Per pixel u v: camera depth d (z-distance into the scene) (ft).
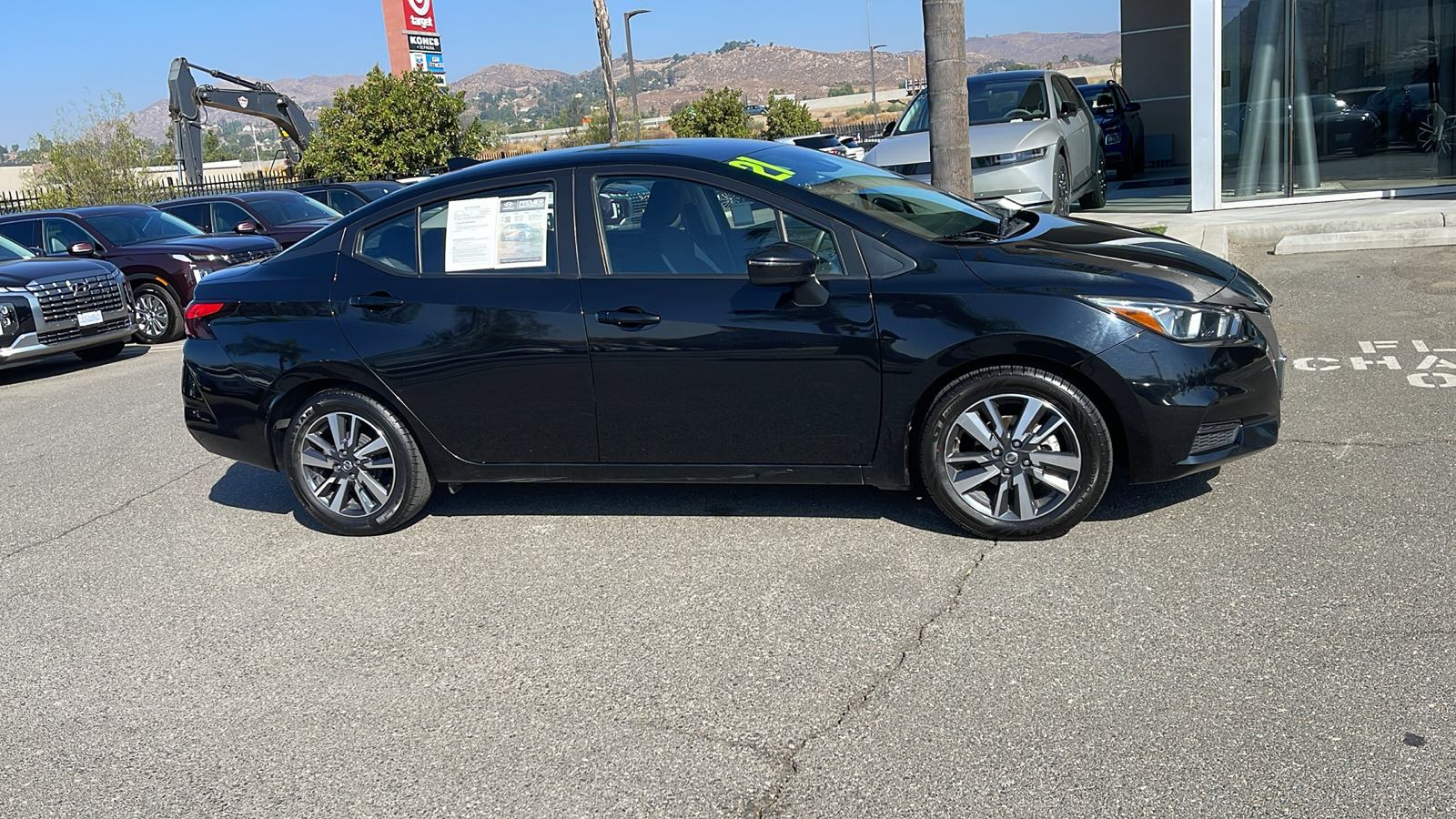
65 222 43.65
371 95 94.02
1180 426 13.79
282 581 15.80
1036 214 17.99
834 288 14.57
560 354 15.61
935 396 14.55
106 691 12.85
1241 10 40.57
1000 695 11.03
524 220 16.15
